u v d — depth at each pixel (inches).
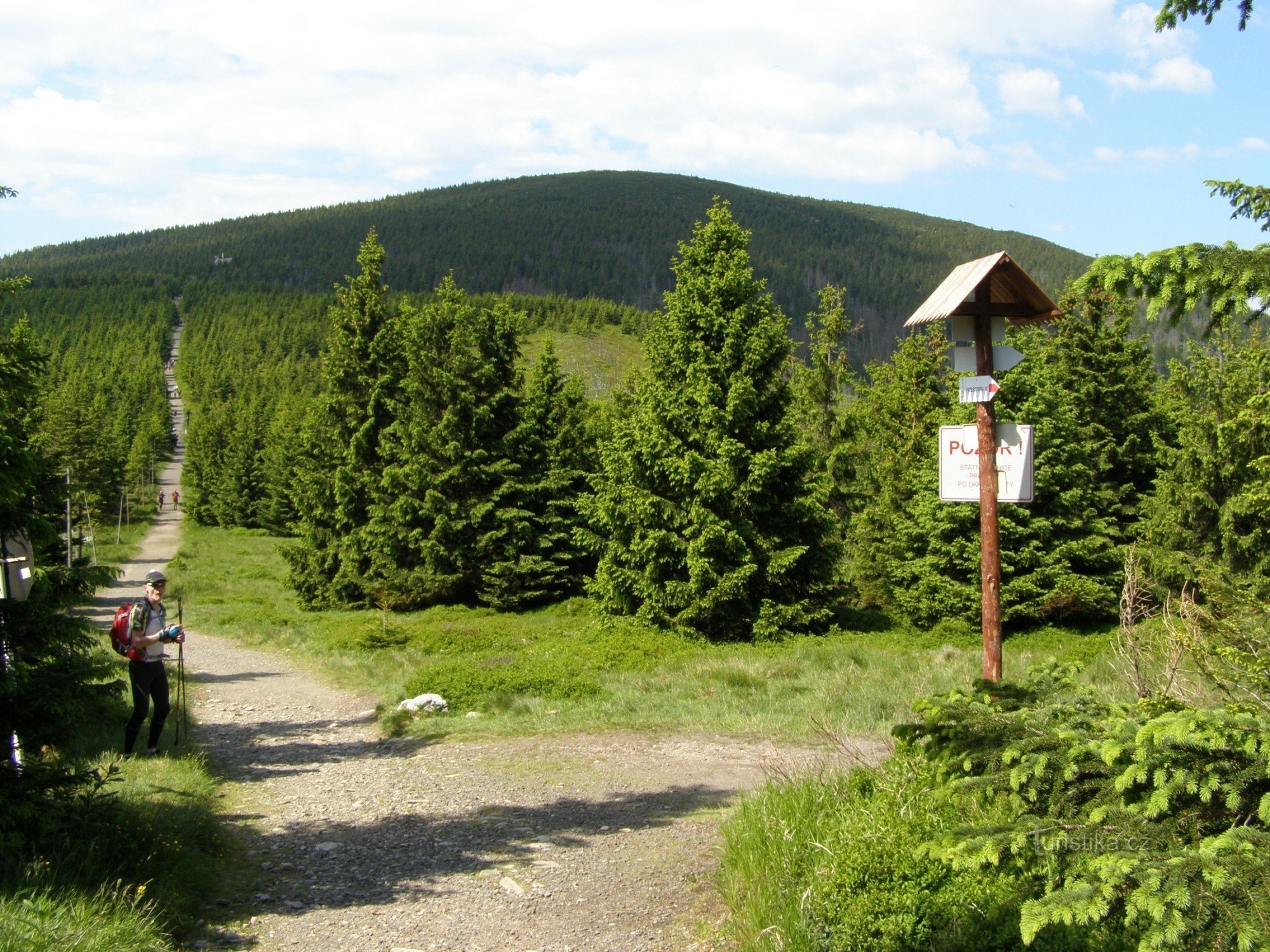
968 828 148.0
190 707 592.1
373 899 249.0
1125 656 294.0
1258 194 149.3
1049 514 937.5
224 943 217.6
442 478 1223.5
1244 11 158.4
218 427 3545.8
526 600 1224.2
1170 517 845.8
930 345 1437.0
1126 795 143.6
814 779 285.3
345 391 1330.0
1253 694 148.2
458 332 1245.7
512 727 491.2
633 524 928.3
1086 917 123.8
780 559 872.3
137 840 252.7
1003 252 243.8
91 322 7381.9
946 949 174.7
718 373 904.3
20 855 212.2
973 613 914.7
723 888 239.3
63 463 261.7
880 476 1323.8
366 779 393.7
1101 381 1139.9
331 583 1288.1
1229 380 785.6
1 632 234.8
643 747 443.8
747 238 921.5
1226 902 117.3
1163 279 150.1
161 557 2386.8
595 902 243.8
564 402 1296.8
